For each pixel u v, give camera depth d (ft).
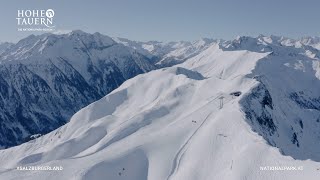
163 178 386.32
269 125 595.88
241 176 315.78
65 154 564.30
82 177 385.29
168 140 455.63
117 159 419.95
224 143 402.11
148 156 430.61
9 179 398.21
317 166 293.84
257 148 354.33
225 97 609.01
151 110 598.75
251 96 609.01
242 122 443.32
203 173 361.92
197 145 422.00
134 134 517.14
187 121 510.17
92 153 472.44
